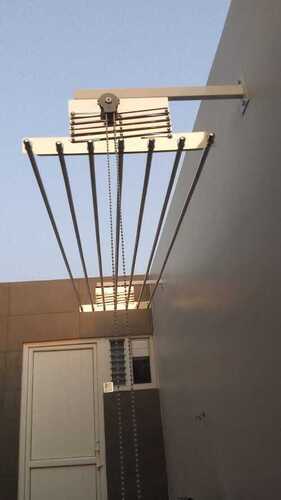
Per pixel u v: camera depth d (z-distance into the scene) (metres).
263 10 2.00
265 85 2.01
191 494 3.99
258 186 2.13
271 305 2.03
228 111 2.56
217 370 3.02
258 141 2.12
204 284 3.30
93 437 5.51
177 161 2.49
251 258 2.27
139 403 5.61
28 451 5.38
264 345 2.14
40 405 5.61
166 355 5.03
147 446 5.40
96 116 2.27
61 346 5.91
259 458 2.26
